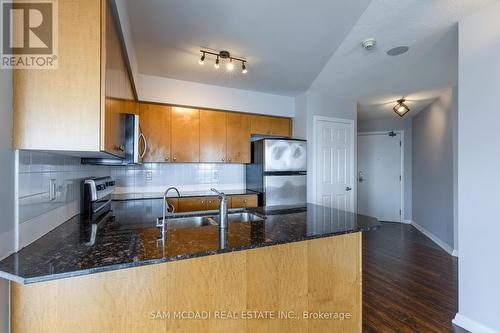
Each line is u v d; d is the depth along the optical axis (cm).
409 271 300
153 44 246
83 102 110
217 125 358
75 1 111
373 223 170
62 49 109
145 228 157
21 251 109
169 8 198
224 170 397
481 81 186
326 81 345
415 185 525
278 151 363
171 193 350
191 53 265
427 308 223
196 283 125
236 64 292
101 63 112
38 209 125
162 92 322
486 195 182
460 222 199
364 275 290
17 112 104
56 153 136
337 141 405
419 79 338
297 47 261
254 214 205
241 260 135
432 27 222
